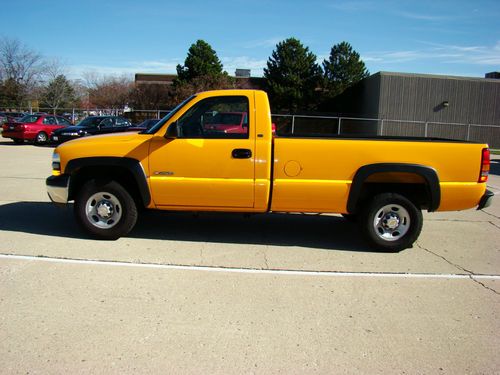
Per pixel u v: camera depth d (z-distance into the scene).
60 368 2.94
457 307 4.07
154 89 45.47
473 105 34.12
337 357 3.17
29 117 21.84
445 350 3.31
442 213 8.37
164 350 3.19
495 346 3.39
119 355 3.11
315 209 5.55
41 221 6.66
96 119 21.19
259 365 3.04
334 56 45.06
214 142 5.38
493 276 4.91
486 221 7.73
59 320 3.58
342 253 5.61
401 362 3.13
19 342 3.24
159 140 5.43
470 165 5.43
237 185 5.40
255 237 6.19
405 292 4.38
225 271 4.81
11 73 47.50
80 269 4.72
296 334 3.48
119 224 5.70
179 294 4.16
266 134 5.38
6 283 4.29
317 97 45.34
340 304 4.05
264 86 48.88
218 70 44.06
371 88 36.59
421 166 5.38
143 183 5.48
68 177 5.63
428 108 34.00
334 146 5.37
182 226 6.62
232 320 3.68
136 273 4.66
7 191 8.89
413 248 5.93
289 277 4.70
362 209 5.67
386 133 33.19
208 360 3.08
